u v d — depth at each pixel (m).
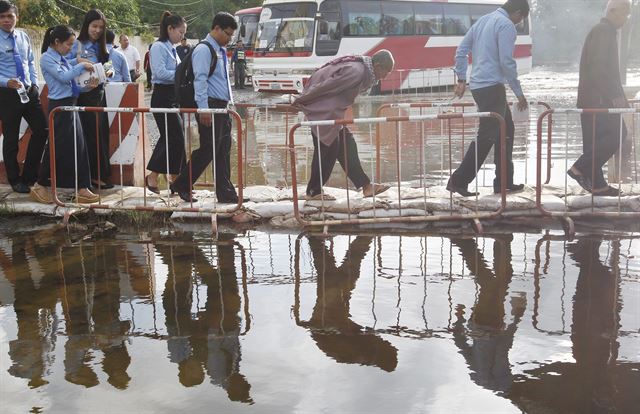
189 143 6.86
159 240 6.07
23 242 6.03
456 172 6.82
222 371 3.49
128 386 3.35
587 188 6.95
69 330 4.07
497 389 3.26
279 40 23.05
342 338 3.89
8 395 3.28
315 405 3.13
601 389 3.25
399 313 4.26
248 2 53.12
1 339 3.94
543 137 13.31
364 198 6.87
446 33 26.95
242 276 5.03
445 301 4.46
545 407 3.09
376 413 3.05
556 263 5.23
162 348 3.79
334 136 6.56
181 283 4.89
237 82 29.41
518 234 6.12
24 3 23.83
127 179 7.79
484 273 5.03
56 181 6.93
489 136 6.74
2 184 7.95
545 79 35.94
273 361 3.60
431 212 6.63
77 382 3.40
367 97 24.78
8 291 4.77
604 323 4.06
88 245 5.92
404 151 11.77
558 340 3.82
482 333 3.93
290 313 4.29
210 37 6.71
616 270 5.05
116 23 33.28
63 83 6.91
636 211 6.59
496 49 6.79
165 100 7.35
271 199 7.04
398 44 25.11
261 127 15.30
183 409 3.12
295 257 5.50
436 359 3.60
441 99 23.50
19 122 7.36
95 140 7.40
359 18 23.70
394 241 5.95
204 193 7.42
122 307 4.44
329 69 6.62
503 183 6.44
